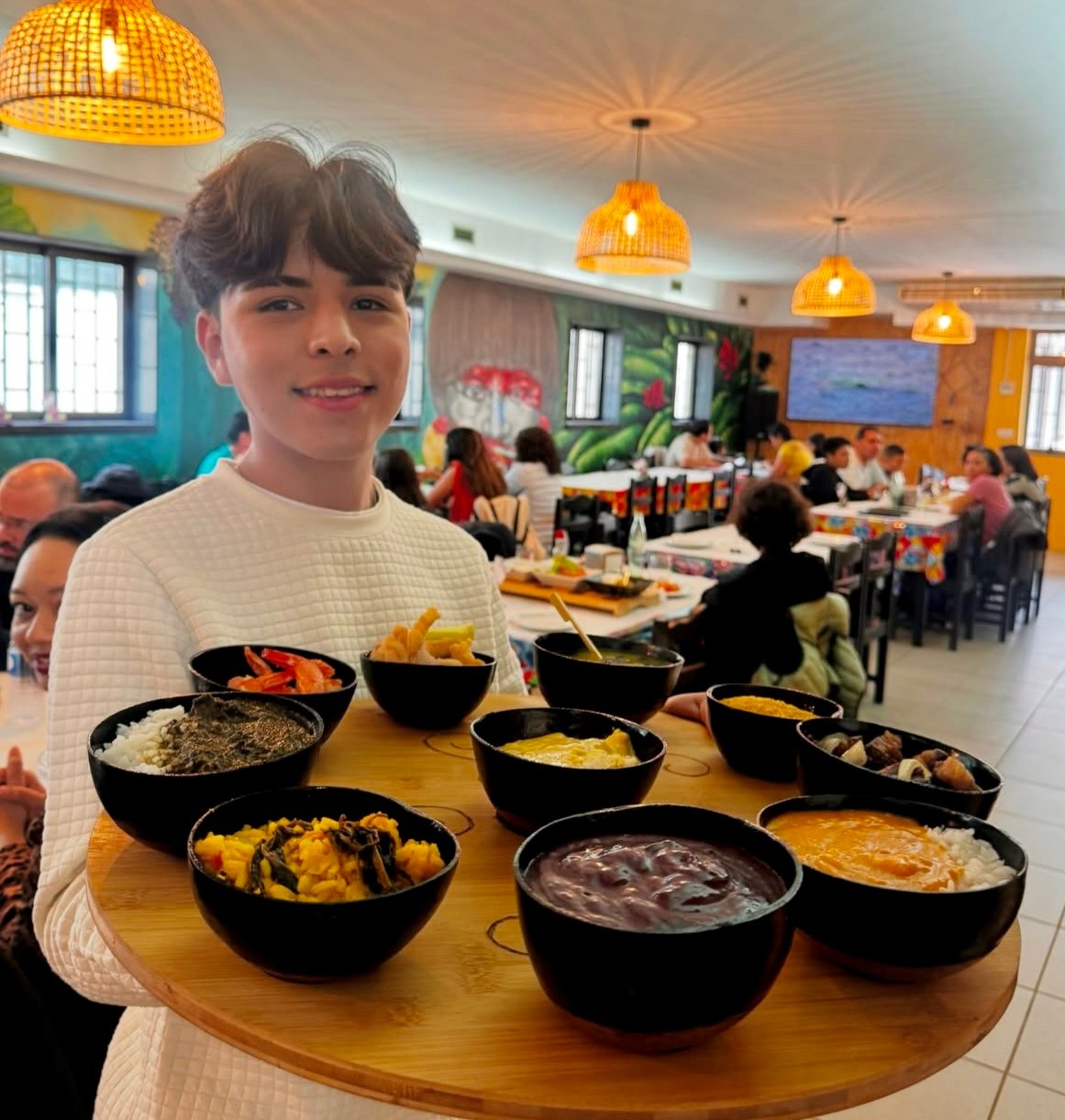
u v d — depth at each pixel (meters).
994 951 0.68
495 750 0.79
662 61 3.94
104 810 0.83
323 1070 0.52
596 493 8.12
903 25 3.44
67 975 0.80
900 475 7.60
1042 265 9.41
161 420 6.29
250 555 1.07
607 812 0.66
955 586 6.72
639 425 11.76
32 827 1.55
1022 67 3.81
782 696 1.03
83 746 0.91
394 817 0.70
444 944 0.65
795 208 7.00
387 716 1.07
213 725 0.83
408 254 1.03
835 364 13.24
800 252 9.20
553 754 0.83
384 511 1.22
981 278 10.62
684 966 0.51
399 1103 0.51
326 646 1.09
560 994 0.54
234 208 0.95
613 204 4.79
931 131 4.84
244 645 1.00
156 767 0.75
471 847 0.78
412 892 0.58
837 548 4.80
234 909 0.56
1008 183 5.95
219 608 1.02
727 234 8.25
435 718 1.02
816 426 13.47
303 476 1.12
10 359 5.62
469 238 8.04
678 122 4.81
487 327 9.12
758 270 10.73
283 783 0.75
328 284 0.99
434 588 1.25
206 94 2.70
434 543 1.29
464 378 8.93
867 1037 0.57
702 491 9.86
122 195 5.58
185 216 1.04
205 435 6.55
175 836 0.71
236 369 1.03
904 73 3.96
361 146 1.03
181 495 1.08
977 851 0.69
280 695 0.88
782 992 0.61
